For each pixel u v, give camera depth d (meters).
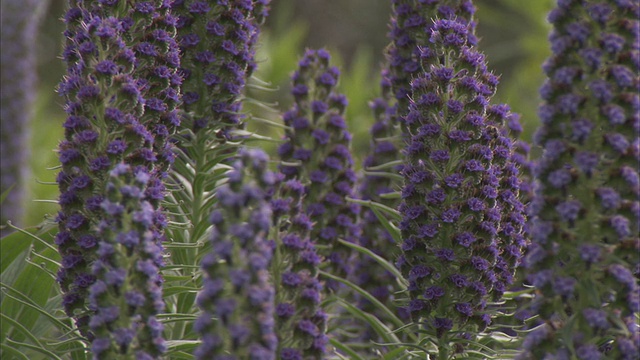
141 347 4.95
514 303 7.22
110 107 5.65
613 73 4.86
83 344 6.56
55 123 16.61
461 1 7.53
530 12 17.20
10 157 11.90
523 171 7.67
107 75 5.66
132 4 6.34
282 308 5.11
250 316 4.36
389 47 8.05
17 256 8.39
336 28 29.75
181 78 6.80
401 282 7.21
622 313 5.08
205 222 7.21
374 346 7.70
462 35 6.28
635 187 4.96
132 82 5.76
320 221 7.94
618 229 4.87
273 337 4.41
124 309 4.89
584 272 5.01
